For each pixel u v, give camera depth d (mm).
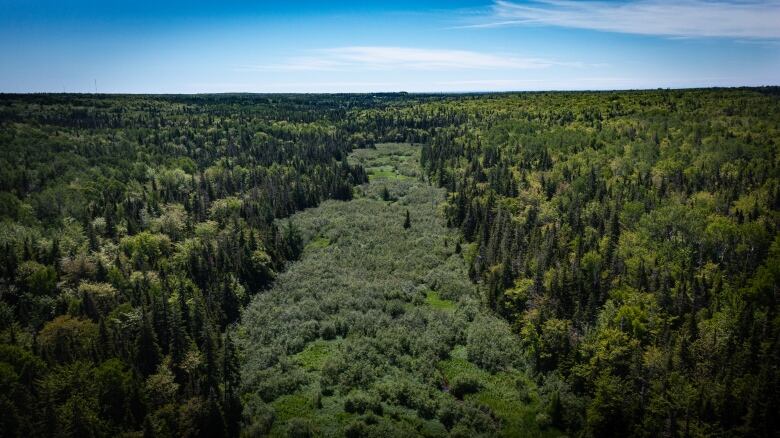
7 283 91562
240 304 96250
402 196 170625
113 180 153125
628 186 136000
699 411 61844
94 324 78875
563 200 132875
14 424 56312
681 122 190750
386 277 108312
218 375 72125
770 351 68062
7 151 156500
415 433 63000
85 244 109312
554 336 77438
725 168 142000
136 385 63438
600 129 197500
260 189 166250
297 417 65938
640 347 72625
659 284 88312
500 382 74875
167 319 79000
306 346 83250
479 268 105938
